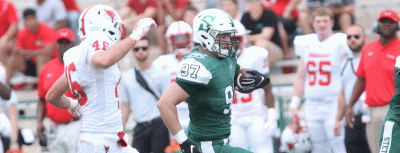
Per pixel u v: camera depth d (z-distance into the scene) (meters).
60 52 20.52
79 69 12.79
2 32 31.56
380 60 18.62
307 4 30.45
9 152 22.31
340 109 21.23
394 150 15.77
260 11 29.27
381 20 18.27
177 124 12.81
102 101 12.89
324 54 21.95
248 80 14.04
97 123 12.91
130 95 21.55
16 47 31.38
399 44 18.53
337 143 22.27
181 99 12.80
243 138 20.77
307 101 22.81
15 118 22.39
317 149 22.77
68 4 33.19
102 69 12.83
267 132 20.42
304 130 22.64
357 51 21.12
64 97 14.25
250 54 20.28
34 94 32.06
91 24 12.97
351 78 21.06
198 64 12.67
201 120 13.38
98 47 12.54
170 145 23.16
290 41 31.94
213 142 13.52
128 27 31.84
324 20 21.73
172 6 31.72
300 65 22.83
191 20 31.19
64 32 20.41
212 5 31.53
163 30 31.66
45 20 32.31
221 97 13.09
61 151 20.22
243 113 20.73
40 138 21.70
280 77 30.59
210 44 12.88
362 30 21.12
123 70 31.78
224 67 13.11
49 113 20.25
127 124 28.28
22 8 36.88
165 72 21.41
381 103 18.70
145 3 32.12
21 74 32.59
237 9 30.94
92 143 12.85
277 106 27.58
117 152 13.22
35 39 31.38
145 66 21.31
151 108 21.23
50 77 20.84
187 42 22.03
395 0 34.09
